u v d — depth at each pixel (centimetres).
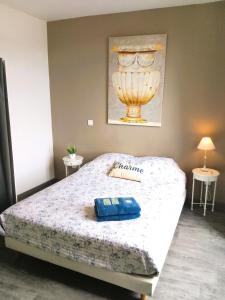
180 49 323
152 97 348
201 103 327
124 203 224
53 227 203
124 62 351
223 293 196
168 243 220
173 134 350
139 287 178
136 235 190
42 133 405
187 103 334
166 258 235
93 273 193
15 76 340
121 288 203
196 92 327
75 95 398
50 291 200
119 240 183
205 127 331
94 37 364
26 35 351
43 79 395
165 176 318
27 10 334
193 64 321
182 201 301
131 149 380
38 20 369
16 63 339
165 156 361
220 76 311
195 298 191
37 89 384
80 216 219
